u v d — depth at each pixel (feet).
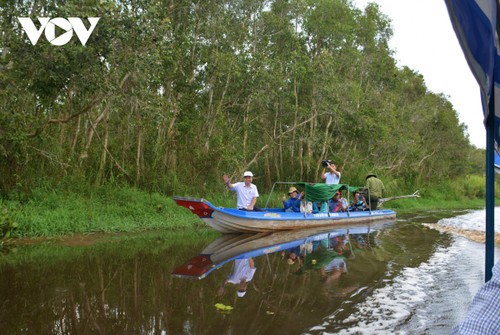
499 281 4.24
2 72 27.27
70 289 15.99
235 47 48.01
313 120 61.00
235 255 23.26
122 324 12.44
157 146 41.60
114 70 30.27
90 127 39.70
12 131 30.48
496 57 5.89
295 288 16.57
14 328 12.07
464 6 5.61
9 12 29.68
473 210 69.21
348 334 12.01
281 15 55.26
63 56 26.71
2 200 29.66
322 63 54.80
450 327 12.66
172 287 16.46
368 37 68.64
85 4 26.58
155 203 37.29
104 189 36.42
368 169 69.72
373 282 17.74
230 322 12.71
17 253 22.39
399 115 82.48
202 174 46.37
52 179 34.17
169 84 43.62
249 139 59.77
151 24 29.76
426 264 21.56
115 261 20.98
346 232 34.63
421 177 94.07
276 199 50.44
